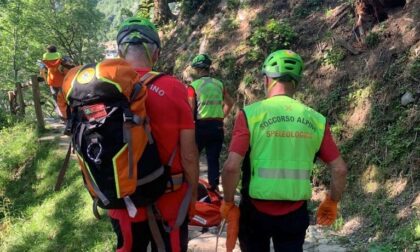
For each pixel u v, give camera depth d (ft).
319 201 21.01
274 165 8.73
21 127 42.75
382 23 24.47
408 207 17.07
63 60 32.73
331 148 8.98
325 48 27.09
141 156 7.90
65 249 20.93
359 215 18.47
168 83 8.34
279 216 8.82
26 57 92.94
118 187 7.68
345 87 24.04
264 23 33.27
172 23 47.01
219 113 18.99
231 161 8.73
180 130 8.34
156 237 8.27
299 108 9.00
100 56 103.81
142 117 7.79
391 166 19.12
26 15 87.81
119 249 8.66
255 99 29.71
